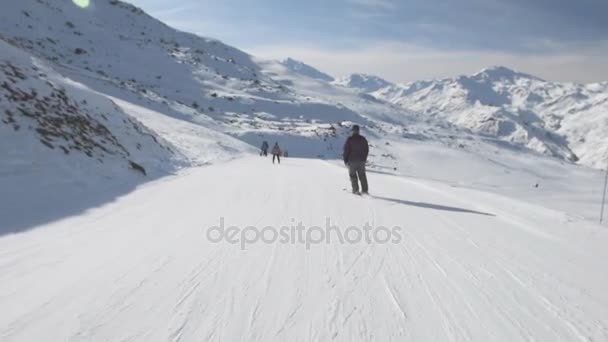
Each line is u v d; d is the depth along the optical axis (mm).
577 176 113875
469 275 4039
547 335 2840
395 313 3135
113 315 2969
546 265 4406
